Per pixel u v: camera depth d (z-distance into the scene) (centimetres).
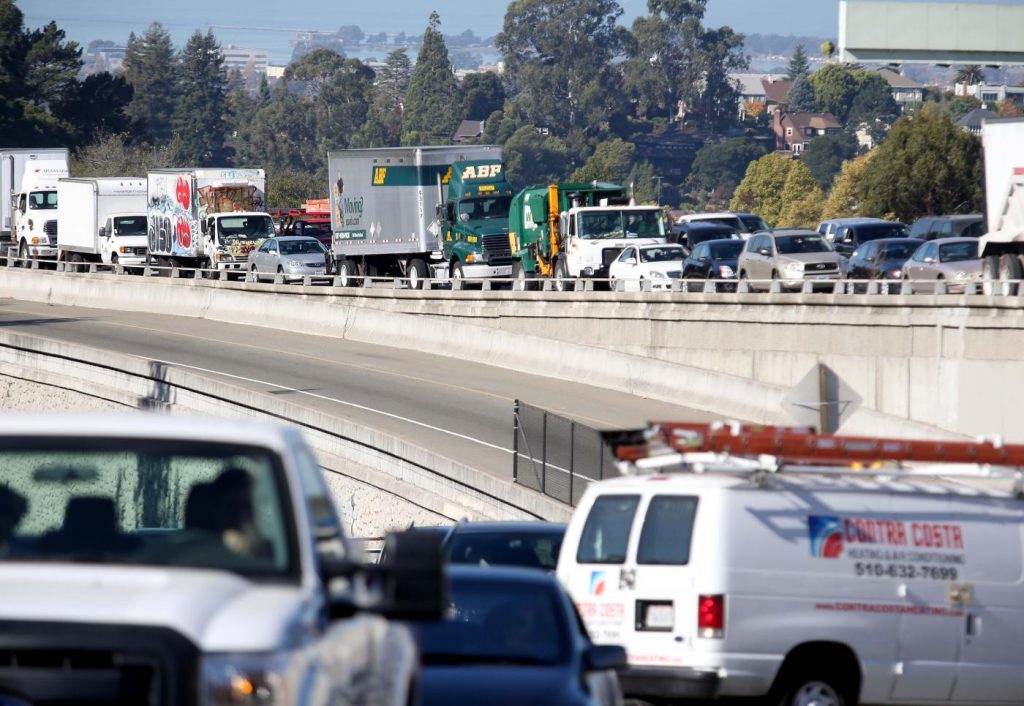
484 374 14525
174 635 1394
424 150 17988
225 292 19588
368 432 10262
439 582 1625
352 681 1648
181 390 13262
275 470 1731
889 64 11888
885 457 3734
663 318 15025
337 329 17525
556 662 2906
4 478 1759
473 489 8969
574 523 4091
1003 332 13212
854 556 3841
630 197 17412
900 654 3850
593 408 12444
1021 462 3741
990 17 11756
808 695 3825
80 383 15125
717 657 3778
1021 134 12812
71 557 1655
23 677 1384
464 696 2680
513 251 17325
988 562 3912
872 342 13888
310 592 1595
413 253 18238
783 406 5203
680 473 3956
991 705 3925
